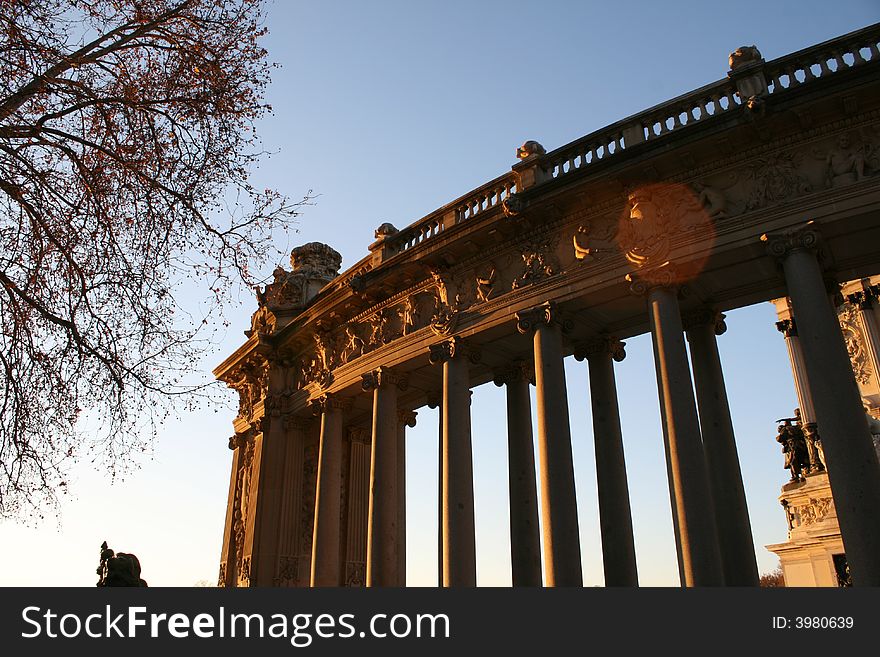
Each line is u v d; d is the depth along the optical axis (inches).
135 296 920.9
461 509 1290.6
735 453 1225.4
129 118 937.5
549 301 1269.7
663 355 1112.8
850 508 901.2
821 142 1084.5
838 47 1086.4
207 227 962.7
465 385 1385.3
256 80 1011.9
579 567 1114.7
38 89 868.0
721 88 1173.7
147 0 941.8
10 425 875.4
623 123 1277.1
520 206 1305.4
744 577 1134.4
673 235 1165.7
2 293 899.4
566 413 1213.1
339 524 1720.0
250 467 1968.5
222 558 1972.2
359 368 1624.0
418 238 1641.2
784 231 1061.1
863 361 1781.5
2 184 863.1
